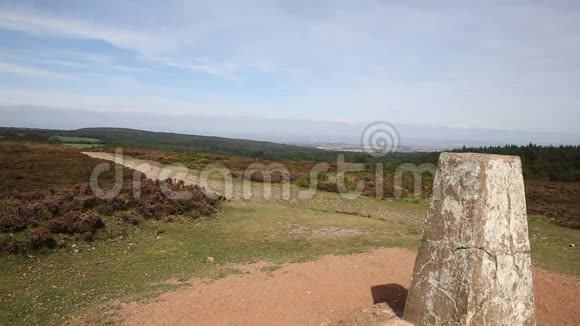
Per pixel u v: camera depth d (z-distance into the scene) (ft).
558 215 58.54
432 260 17.72
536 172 109.60
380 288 25.81
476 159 16.83
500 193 16.97
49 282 28.84
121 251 36.22
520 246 17.57
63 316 23.36
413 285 18.45
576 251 39.81
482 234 16.40
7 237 34.60
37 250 33.86
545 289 26.55
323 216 51.44
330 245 38.37
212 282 26.61
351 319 20.08
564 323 22.02
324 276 27.40
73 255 34.40
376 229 44.45
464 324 16.16
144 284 28.02
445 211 17.49
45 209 40.47
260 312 22.11
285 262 30.58
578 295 25.75
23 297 26.21
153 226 43.57
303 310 22.53
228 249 37.32
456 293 16.60
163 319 21.31
